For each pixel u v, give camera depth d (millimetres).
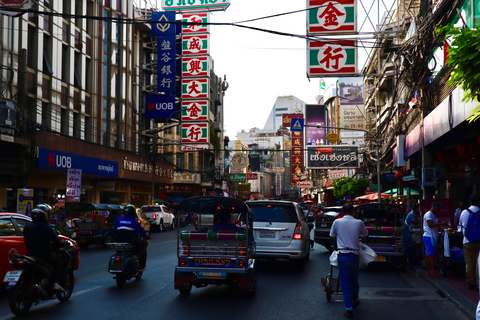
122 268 9727
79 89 30844
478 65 7199
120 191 37281
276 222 12672
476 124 12508
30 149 22000
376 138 33469
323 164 52219
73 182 21453
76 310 7754
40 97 25984
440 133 14242
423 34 14953
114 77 35250
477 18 11633
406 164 20688
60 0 28578
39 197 28016
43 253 7660
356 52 14891
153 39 42219
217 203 9438
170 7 38469
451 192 20281
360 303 8516
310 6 14992
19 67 22531
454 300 8398
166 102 37812
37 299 7688
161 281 10906
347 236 7617
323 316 7422
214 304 8305
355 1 14867
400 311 7848
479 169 16500
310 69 14938
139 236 10547
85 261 15414
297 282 10953
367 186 49875
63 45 29234
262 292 9609
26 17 24828
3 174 21094
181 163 56594
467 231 9391
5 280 7105
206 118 38156
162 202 48156
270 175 162750
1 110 19719
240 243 8844
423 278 11547
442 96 15273
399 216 14617
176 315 7395
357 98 67938
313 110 83000
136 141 39562
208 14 38344
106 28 34844
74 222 20797
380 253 13055
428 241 11383
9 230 9297
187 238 8953
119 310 7754
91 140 32312
